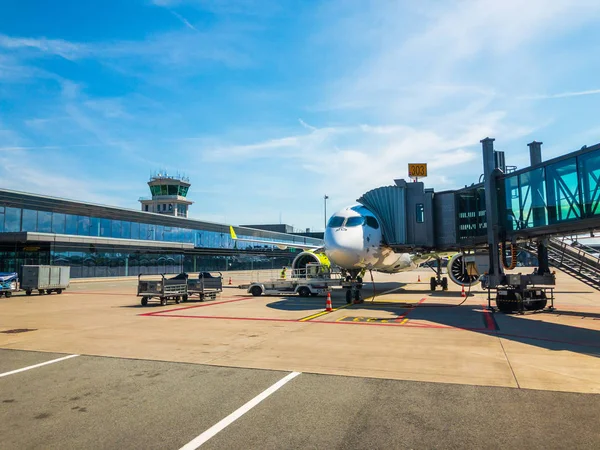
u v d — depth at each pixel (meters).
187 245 60.81
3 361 8.76
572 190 14.09
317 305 19.88
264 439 4.85
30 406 6.03
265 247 86.56
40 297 25.80
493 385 6.81
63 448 4.66
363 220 20.98
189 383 7.07
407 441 4.74
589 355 8.96
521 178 16.66
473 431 5.00
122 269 52.56
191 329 12.76
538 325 13.33
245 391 6.62
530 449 4.51
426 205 21.56
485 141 18.31
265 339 11.01
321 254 28.30
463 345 10.09
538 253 18.09
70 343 10.66
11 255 40.50
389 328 12.80
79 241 44.53
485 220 19.86
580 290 29.34
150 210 92.88
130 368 8.10
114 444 4.76
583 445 4.59
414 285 37.19
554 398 6.15
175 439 4.88
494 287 17.25
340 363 8.35
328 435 4.94
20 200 41.62
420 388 6.69
